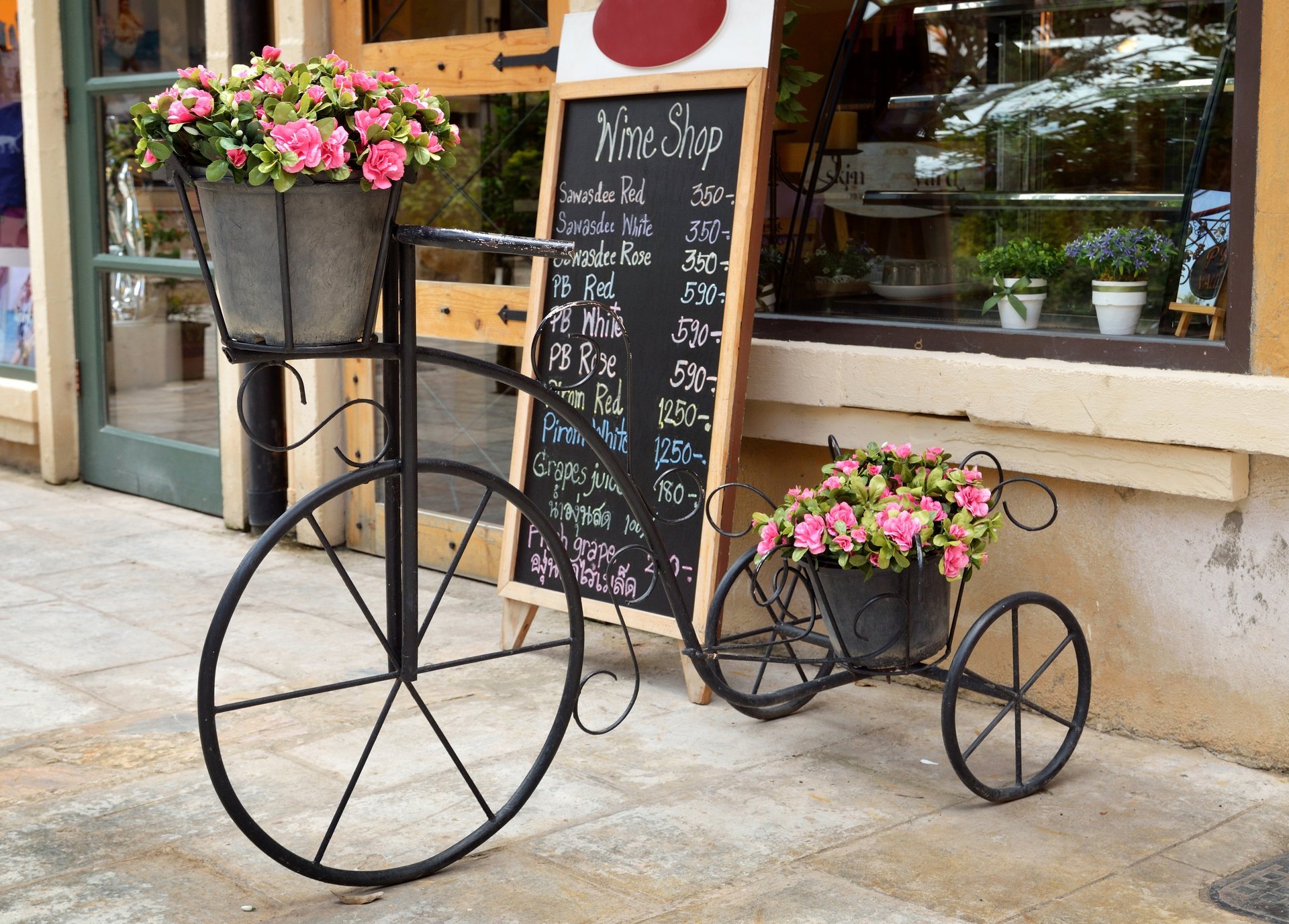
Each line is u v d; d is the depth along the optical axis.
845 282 3.95
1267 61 3.01
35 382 6.91
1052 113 3.56
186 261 5.98
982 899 2.53
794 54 4.04
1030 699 3.57
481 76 4.78
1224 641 3.22
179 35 5.89
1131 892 2.56
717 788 3.07
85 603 4.65
